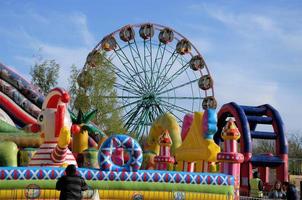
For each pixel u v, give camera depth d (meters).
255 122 28.05
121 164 13.95
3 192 12.77
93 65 35.78
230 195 14.76
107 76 41.94
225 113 28.42
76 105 39.88
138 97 36.53
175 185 14.17
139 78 36.56
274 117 27.86
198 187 14.42
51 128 14.40
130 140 13.99
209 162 17.58
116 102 42.41
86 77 35.72
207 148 16.95
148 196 13.84
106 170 13.71
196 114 18.03
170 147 21.44
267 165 26.75
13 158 14.80
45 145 14.39
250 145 26.03
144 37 36.03
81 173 13.47
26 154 16.48
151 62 36.59
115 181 13.67
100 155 13.82
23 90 22.11
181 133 22.78
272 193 19.91
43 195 13.00
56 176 13.20
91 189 13.38
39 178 13.09
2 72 22.03
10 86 21.97
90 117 19.14
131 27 35.62
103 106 41.44
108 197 13.52
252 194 24.22
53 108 14.60
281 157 26.92
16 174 12.94
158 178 14.06
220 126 29.12
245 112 28.50
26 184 12.94
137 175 13.88
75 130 14.95
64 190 10.23
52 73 47.22
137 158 13.92
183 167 18.45
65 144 13.74
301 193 16.50
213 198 14.55
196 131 17.73
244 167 26.27
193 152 17.39
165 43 36.31
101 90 41.47
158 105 36.47
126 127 36.56
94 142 21.77
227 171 16.00
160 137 20.33
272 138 27.56
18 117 21.64
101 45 35.62
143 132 36.12
